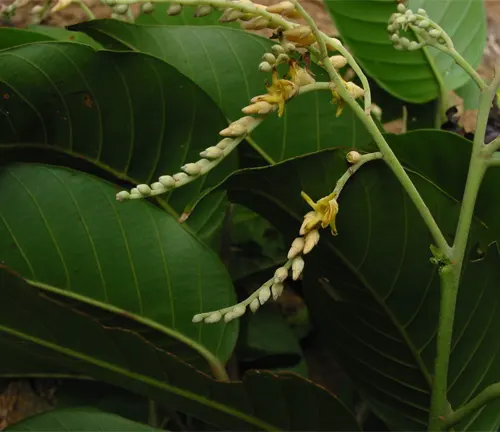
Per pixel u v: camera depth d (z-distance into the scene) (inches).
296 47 21.5
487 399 22.7
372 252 24.1
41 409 28.3
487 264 23.8
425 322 24.5
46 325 23.5
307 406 24.2
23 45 24.3
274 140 26.1
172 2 20.4
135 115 25.3
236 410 24.5
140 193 20.2
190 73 25.9
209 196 26.4
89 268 24.6
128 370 24.2
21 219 24.2
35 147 25.4
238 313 20.4
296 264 20.5
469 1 27.8
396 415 26.3
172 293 25.2
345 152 23.1
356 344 25.7
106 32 25.6
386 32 26.6
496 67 22.9
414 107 29.0
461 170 25.2
